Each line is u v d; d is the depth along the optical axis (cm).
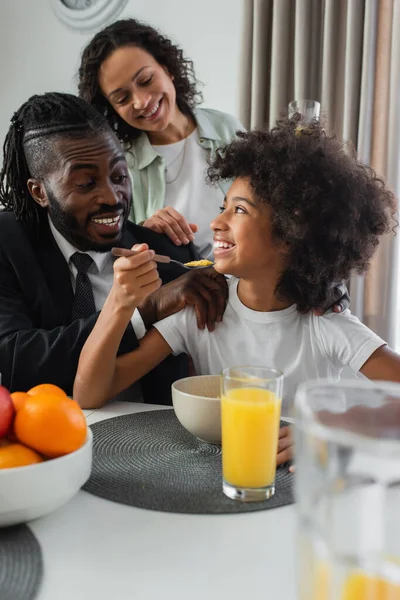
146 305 113
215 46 246
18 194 120
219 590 48
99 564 52
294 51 226
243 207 97
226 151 108
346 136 214
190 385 87
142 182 180
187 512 62
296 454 40
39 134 111
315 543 37
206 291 110
